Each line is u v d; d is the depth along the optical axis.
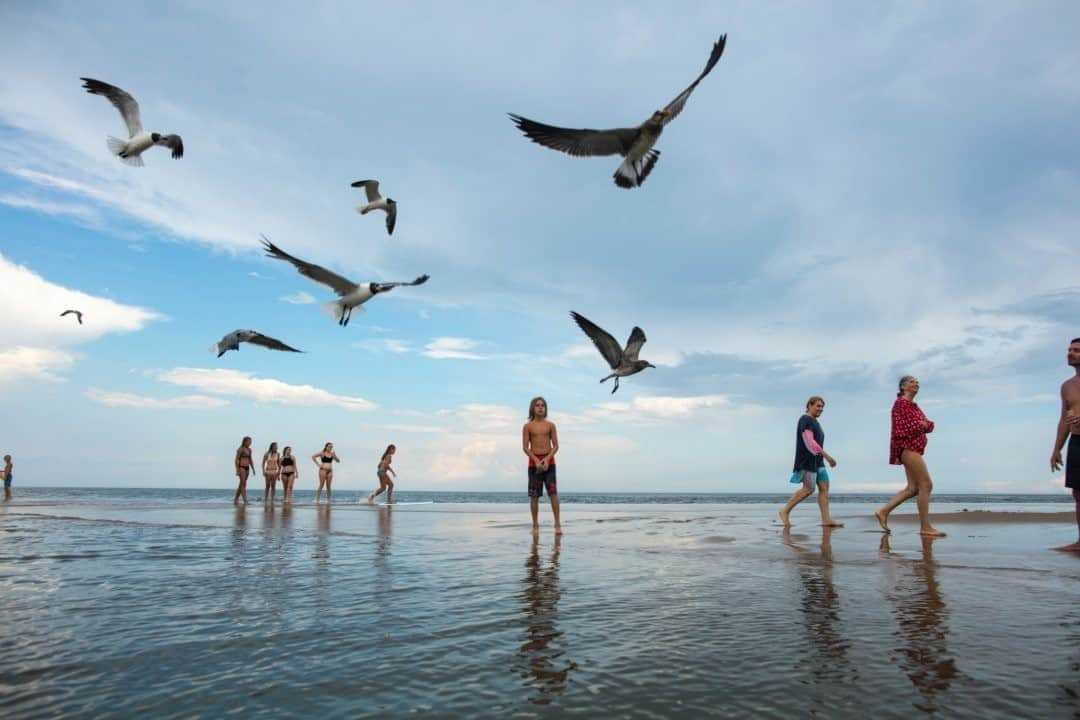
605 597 4.83
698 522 11.78
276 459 20.02
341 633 3.88
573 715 2.65
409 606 4.57
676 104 6.70
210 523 11.12
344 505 20.12
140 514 13.45
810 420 9.95
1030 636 3.68
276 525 10.81
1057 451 7.62
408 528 10.36
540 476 9.89
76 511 14.44
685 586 5.21
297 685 3.01
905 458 8.84
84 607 4.57
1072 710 2.65
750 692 2.88
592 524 11.29
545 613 4.34
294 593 5.03
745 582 5.36
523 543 8.20
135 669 3.24
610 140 6.89
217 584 5.40
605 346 10.82
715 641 3.66
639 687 2.96
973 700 2.77
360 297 10.69
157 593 5.04
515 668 3.24
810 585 5.20
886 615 4.18
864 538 8.53
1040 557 6.60
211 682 3.05
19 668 3.25
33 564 6.46
